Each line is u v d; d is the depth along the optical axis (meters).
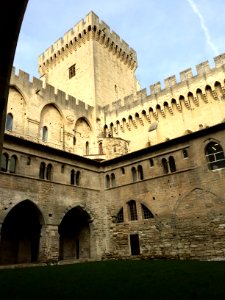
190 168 27.69
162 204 28.52
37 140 34.03
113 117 43.69
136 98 41.84
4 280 14.64
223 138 26.44
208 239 24.55
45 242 25.75
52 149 29.50
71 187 30.50
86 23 51.78
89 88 47.19
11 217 30.17
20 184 25.56
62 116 39.16
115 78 53.31
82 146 41.22
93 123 43.94
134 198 30.94
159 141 37.06
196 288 10.05
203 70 35.69
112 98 50.03
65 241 33.09
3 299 9.42
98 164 35.00
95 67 48.50
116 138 39.94
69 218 34.66
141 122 40.41
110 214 32.53
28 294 10.27
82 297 9.33
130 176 32.28
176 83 37.84
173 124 37.09
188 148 28.58
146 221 29.19
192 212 26.25
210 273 14.12
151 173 30.55
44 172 28.53
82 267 21.28
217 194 25.19
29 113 34.06
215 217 24.70
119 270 17.81
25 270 20.22
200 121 34.72
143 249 28.41
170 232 27.05
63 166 30.66
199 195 26.33
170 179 28.81
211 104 34.50
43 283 13.10
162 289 10.23
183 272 15.16
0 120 9.02
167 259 26.12
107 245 31.47
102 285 11.84
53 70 57.03
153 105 39.22
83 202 31.28
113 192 33.16
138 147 39.38
